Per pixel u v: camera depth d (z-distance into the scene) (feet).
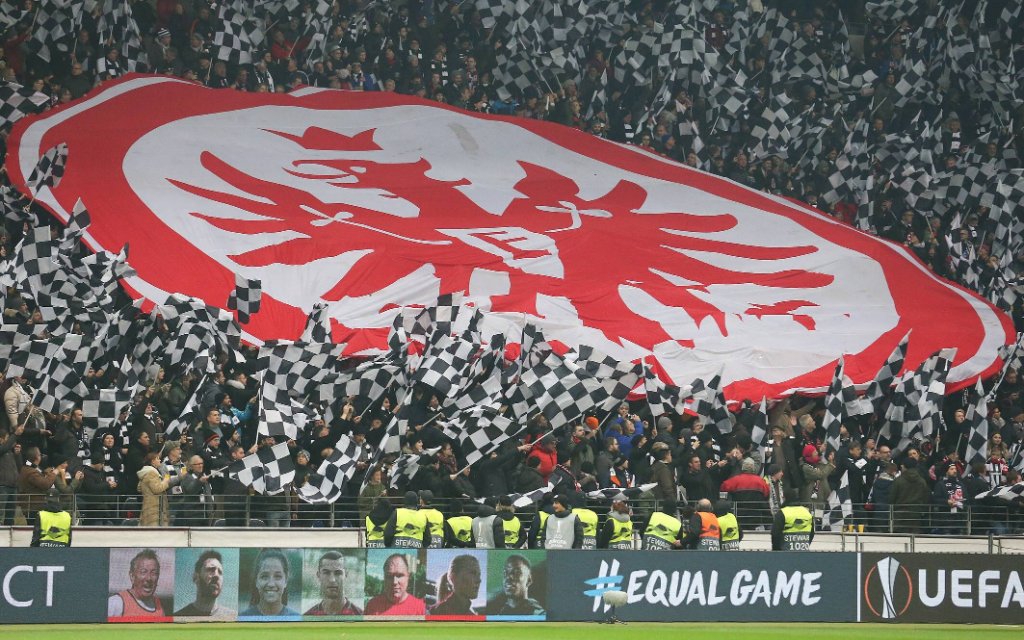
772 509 331.98
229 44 481.05
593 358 343.05
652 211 466.29
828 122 502.38
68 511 288.71
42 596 233.55
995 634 255.50
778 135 504.84
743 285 432.25
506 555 251.60
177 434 310.24
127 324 333.83
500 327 371.35
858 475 344.90
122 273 352.90
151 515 296.92
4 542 289.12
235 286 359.46
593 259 430.61
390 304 393.09
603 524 279.69
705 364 385.09
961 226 471.62
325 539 305.94
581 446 324.39
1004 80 506.89
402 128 485.15
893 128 515.50
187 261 388.57
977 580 269.85
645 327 400.06
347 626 242.37
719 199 479.41
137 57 472.44
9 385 310.24
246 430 324.39
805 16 538.06
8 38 441.68
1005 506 354.13
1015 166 502.38
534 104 507.71
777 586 263.08
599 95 511.40
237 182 429.38
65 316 338.75
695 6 525.34
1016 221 474.08
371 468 304.09
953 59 512.22
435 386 325.62
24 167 408.46
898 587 267.18
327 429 311.88
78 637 221.46
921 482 339.16
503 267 415.44
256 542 300.20
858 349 406.21
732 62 522.88
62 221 391.86
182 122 449.48
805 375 387.75
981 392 371.15
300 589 242.37
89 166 413.59
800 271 442.50
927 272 450.30
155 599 237.45
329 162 456.04
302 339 339.16
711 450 338.95
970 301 437.58
